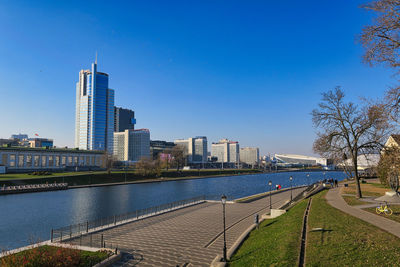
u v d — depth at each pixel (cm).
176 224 3628
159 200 7500
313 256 1727
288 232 2344
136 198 7831
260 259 1909
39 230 4031
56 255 1980
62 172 14588
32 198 7456
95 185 11050
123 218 4616
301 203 4053
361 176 8769
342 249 1758
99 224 4219
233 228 3366
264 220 3597
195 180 16475
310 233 2205
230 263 2075
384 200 3341
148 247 2620
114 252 2350
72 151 18350
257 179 17975
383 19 1795
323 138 4153
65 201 6994
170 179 15675
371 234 1969
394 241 1769
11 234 3803
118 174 14112
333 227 2284
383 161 2566
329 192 4978
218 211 4669
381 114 2002
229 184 13588
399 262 1462
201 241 2817
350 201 3600
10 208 5912
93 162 19725
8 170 13900
